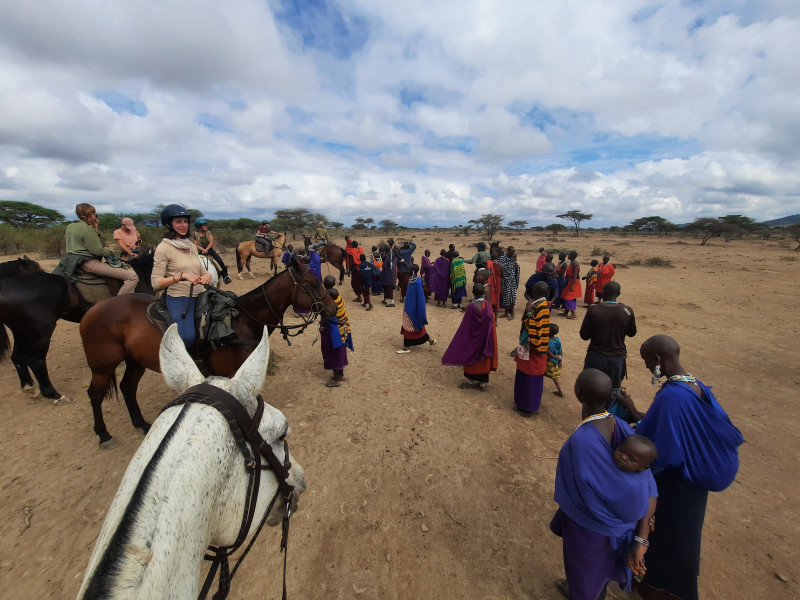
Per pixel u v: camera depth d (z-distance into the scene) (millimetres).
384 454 4363
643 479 1913
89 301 5539
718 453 2119
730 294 13734
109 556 1043
